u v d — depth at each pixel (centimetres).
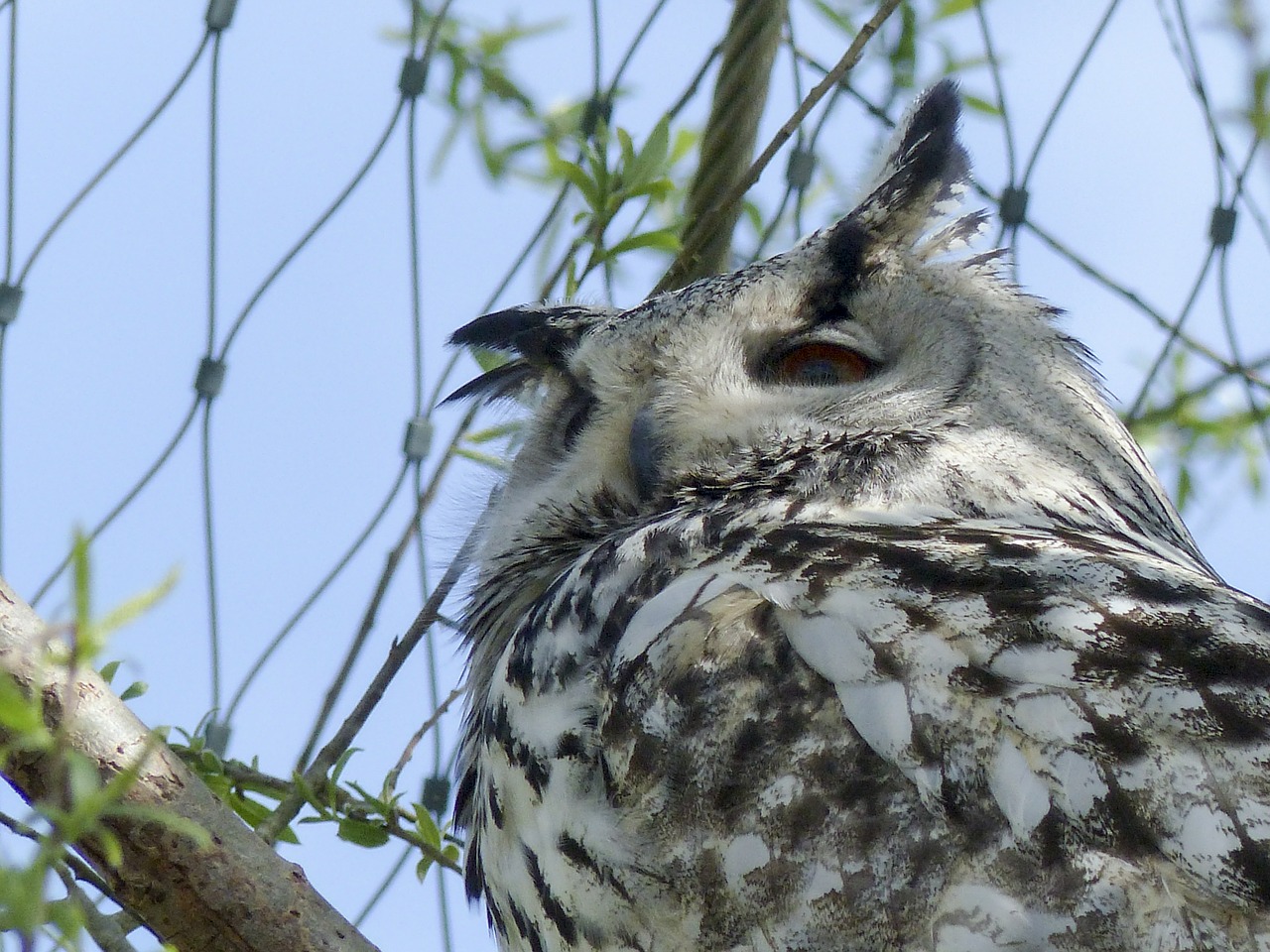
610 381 579
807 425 576
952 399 576
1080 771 563
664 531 571
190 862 563
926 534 570
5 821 562
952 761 564
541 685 569
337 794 575
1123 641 565
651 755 566
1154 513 577
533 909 569
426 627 577
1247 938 561
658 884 565
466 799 577
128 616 527
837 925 563
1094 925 562
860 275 579
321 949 564
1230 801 562
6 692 513
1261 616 566
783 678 566
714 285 580
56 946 551
